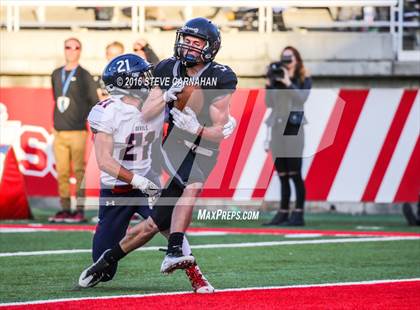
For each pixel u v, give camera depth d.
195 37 17.58
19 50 37.00
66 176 31.67
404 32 39.44
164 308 16.11
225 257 23.61
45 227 29.95
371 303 16.75
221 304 16.56
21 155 33.69
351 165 33.31
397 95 33.28
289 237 28.05
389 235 28.70
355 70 37.03
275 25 38.41
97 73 36.12
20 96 33.59
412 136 33.34
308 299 17.20
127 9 39.12
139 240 18.03
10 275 20.30
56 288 18.56
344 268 21.75
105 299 17.11
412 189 33.03
